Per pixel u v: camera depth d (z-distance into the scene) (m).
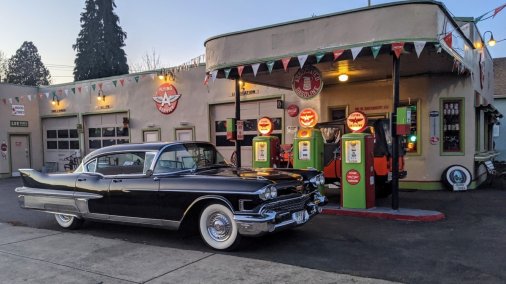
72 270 5.23
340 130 10.41
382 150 9.62
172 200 6.26
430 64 10.36
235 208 5.72
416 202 9.55
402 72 11.62
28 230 7.72
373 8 7.82
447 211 8.46
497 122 19.77
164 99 17.17
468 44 11.07
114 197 6.86
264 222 5.49
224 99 15.62
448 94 11.73
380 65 10.31
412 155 11.98
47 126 21.77
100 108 19.36
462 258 5.33
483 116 14.98
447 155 11.76
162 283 4.67
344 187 8.55
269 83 12.59
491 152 15.98
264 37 9.17
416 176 11.93
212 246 5.99
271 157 9.97
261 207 5.58
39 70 49.03
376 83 12.50
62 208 7.54
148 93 17.73
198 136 16.31
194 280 4.73
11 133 20.50
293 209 6.05
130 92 18.30
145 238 6.85
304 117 9.42
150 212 6.50
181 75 16.69
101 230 7.57
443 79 11.74
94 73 36.62
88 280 4.85
